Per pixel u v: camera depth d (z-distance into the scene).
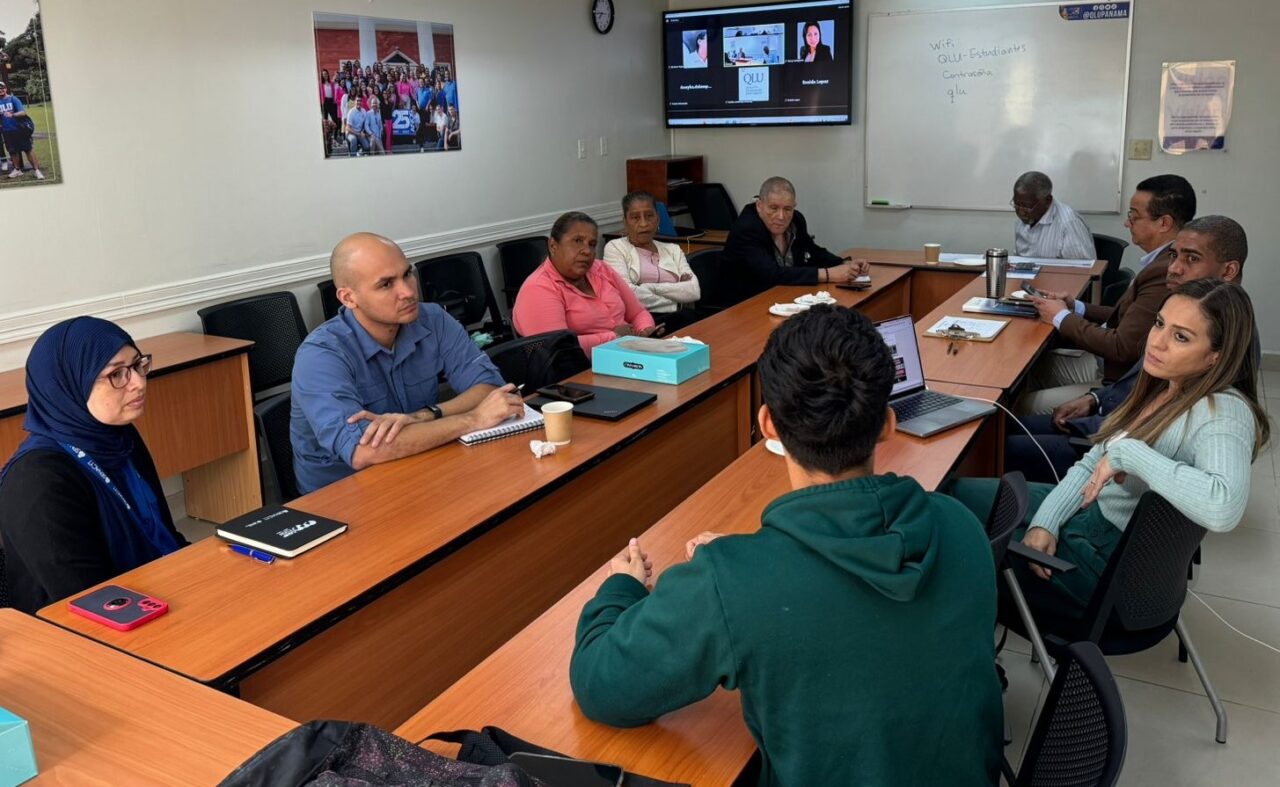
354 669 1.79
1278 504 3.70
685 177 7.09
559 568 2.36
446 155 5.29
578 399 2.76
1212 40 5.39
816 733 1.10
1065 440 3.01
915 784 1.12
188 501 4.04
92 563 1.85
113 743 1.18
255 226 4.34
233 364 3.74
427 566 1.84
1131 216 3.67
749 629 1.06
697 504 2.06
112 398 1.92
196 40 4.00
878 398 1.12
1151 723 2.42
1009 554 2.03
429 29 5.07
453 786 1.00
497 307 5.38
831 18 6.29
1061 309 3.66
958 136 6.19
